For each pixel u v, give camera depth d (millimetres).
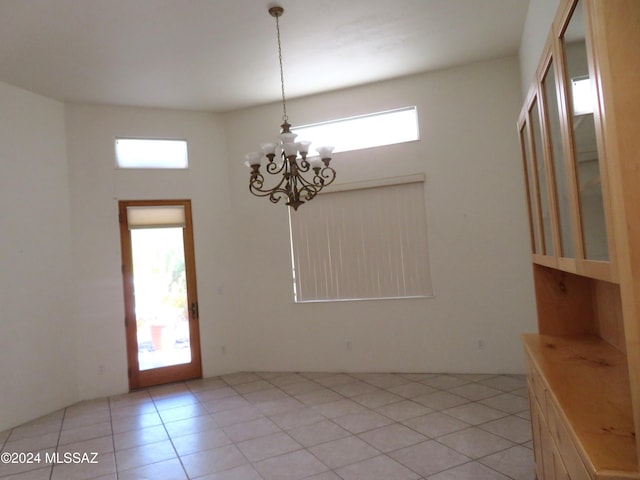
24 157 4445
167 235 5324
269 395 4539
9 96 4359
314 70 4645
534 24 3566
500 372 4691
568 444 1434
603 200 1157
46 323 4500
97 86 4594
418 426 3461
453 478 2641
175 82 4652
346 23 3738
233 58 4211
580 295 2568
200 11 3383
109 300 5000
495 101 4730
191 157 5477
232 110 5617
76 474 3023
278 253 5473
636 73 1043
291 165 3096
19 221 4328
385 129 5160
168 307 5277
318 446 3219
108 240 5035
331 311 5277
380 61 4566
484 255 4742
